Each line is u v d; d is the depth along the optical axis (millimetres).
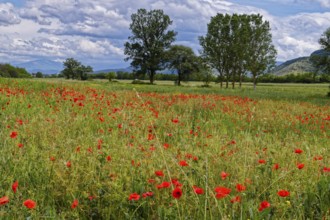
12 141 6473
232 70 71500
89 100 14586
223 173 4105
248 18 65312
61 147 6090
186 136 8180
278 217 3783
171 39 83875
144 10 83500
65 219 3859
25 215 3641
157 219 3822
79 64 130125
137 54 83812
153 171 4633
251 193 4266
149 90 37125
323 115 16375
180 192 3139
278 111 16188
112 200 3939
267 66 63812
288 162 5652
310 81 134250
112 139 7035
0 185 4324
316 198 4266
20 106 11422
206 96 21688
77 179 4496
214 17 69500
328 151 7258
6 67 105750
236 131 10406
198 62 90062
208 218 3650
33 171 4863
